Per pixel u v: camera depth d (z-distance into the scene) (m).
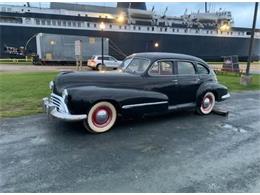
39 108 6.88
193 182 3.37
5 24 33.00
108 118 5.26
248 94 10.53
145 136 5.07
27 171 3.53
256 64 39.50
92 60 24.58
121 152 4.26
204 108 6.85
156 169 3.70
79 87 5.02
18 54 34.09
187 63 6.44
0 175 3.40
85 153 4.17
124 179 3.40
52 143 4.55
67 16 36.81
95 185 3.23
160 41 43.62
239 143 4.83
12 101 7.63
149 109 5.68
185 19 49.12
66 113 4.87
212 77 7.03
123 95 5.25
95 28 38.31
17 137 4.79
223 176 3.55
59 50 28.95
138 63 6.00
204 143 4.78
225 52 50.16
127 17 42.38
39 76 14.48
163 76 5.94
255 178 3.53
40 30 35.09
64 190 3.11
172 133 5.30
